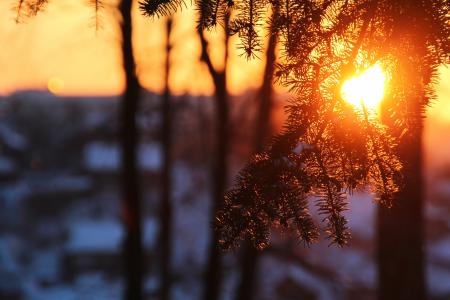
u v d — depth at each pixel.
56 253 58.00
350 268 30.14
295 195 2.56
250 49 2.68
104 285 51.12
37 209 63.31
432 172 47.41
